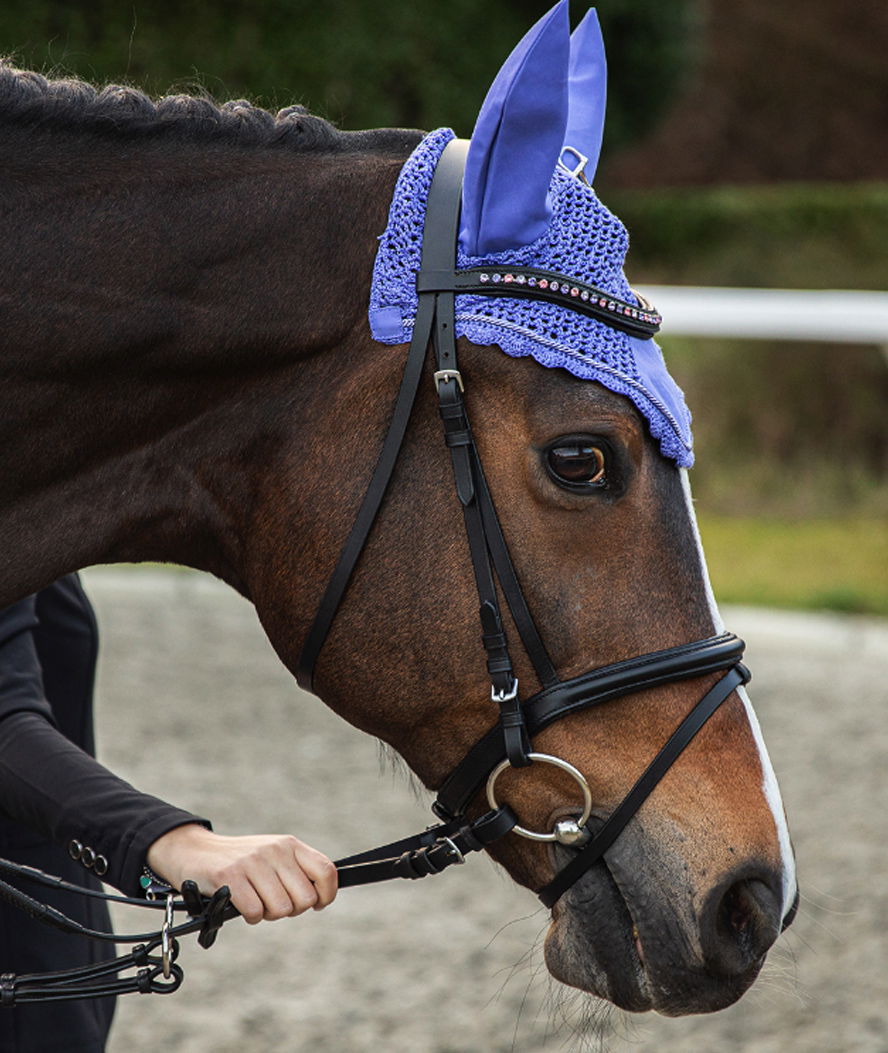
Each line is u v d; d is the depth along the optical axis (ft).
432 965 23.62
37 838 13.56
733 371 54.19
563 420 10.57
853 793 29.91
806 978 23.22
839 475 53.26
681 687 11.00
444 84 54.29
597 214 11.12
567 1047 21.04
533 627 10.69
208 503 11.56
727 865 10.80
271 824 28.09
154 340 11.09
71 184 11.21
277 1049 20.95
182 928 11.16
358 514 10.92
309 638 11.19
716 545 48.03
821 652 39.34
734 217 68.28
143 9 50.42
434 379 10.77
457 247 10.91
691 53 65.26
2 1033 13.15
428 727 11.19
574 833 10.85
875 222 67.21
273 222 11.22
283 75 52.13
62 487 11.38
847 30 95.09
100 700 35.22
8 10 49.24
